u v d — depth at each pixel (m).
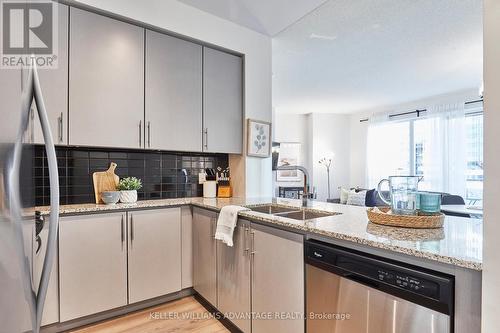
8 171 0.71
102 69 2.03
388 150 6.15
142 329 1.93
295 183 6.78
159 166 2.64
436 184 5.25
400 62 3.53
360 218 1.54
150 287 2.16
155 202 2.28
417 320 0.94
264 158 2.92
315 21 2.58
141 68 2.20
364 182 6.67
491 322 0.75
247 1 2.31
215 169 2.96
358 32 2.77
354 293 1.14
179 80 2.40
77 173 2.22
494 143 0.74
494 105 0.74
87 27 1.97
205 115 2.55
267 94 2.93
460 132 4.94
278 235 1.51
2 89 0.69
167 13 2.29
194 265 2.37
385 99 5.44
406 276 0.97
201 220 2.26
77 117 1.92
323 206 2.11
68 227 1.82
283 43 3.02
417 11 2.39
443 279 0.88
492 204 0.75
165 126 2.32
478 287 0.82
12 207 0.74
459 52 3.22
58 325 1.84
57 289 1.79
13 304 0.75
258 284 1.64
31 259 0.95
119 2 2.06
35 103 0.96
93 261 1.92
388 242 1.04
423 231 1.21
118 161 2.42
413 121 5.73
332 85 4.49
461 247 0.97
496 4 0.74
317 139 6.75
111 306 1.99
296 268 1.40
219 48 2.62
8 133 0.72
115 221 2.01
